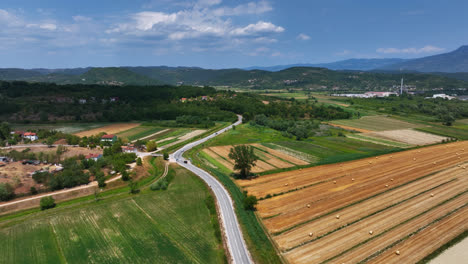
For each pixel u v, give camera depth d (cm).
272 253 5769
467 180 9788
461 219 7062
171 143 15950
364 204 7956
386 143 15625
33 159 11344
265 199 8406
